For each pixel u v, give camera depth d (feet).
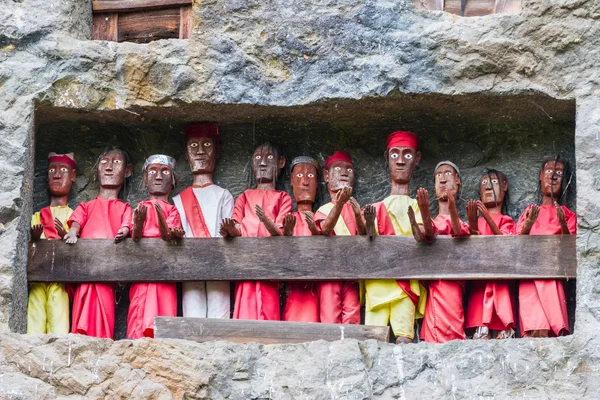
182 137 44.14
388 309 40.42
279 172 43.52
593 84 40.45
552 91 40.78
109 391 37.01
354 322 40.34
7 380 37.01
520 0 43.32
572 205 42.09
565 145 43.11
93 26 44.32
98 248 40.78
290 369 37.27
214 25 42.01
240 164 43.83
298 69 41.63
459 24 41.34
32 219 42.01
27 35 41.91
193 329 38.55
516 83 40.91
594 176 39.29
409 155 42.19
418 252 40.04
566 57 40.81
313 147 43.98
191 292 41.16
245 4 42.14
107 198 42.50
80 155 44.06
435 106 41.93
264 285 40.55
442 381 37.04
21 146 40.65
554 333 39.68
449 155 43.73
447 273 39.81
